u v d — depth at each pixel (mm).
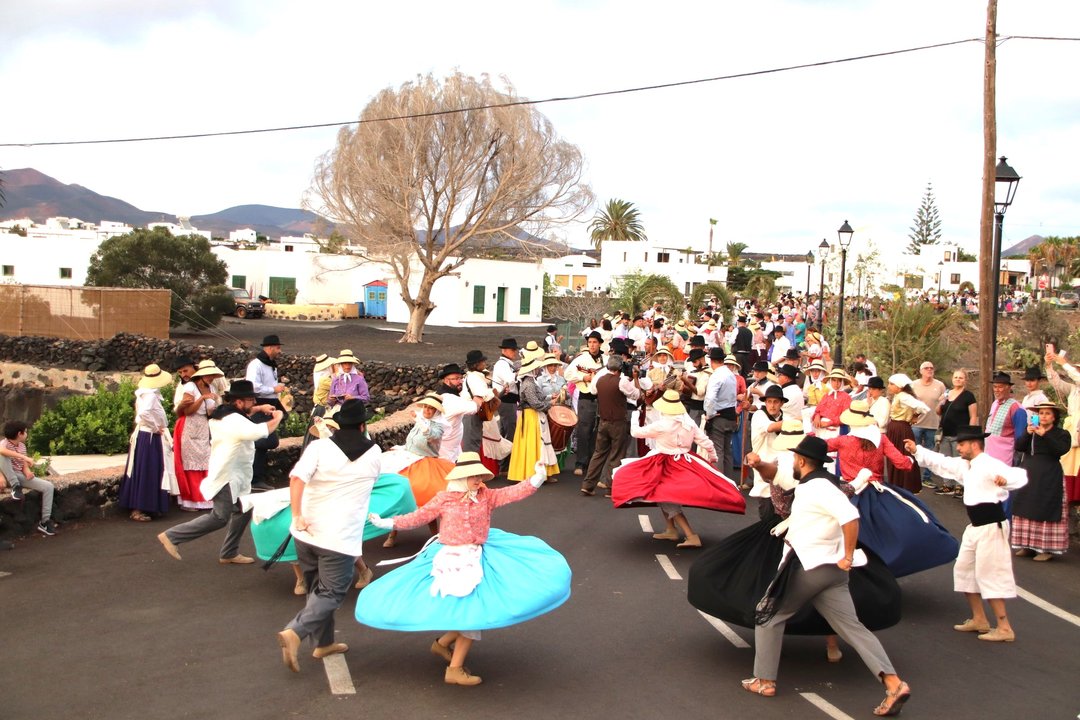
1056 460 10414
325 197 40969
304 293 65500
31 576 8648
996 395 11914
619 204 109562
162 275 47969
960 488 13914
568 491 13594
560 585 6609
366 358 33281
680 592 8875
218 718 5789
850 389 14398
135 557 9398
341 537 6715
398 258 41750
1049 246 84125
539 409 13781
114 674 6449
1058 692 6688
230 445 8938
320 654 6918
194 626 7484
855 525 6207
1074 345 28047
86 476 10898
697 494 10078
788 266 106062
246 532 10617
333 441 6785
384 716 5902
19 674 6383
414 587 6504
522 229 42062
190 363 11297
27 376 31266
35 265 60844
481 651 7199
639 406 14195
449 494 6637
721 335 29828
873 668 6230
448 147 40375
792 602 6449
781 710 6223
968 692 6652
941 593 9273
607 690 6477
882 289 30906
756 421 9609
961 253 92125
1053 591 9375
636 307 50531
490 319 58906
